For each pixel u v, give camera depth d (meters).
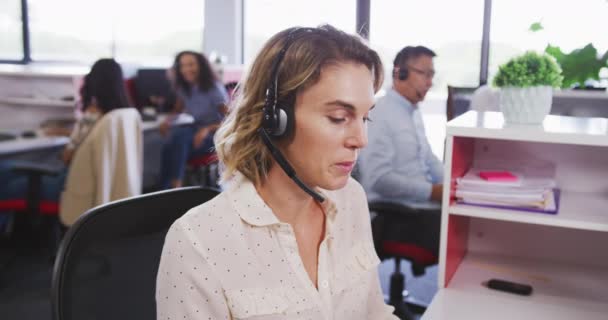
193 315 0.77
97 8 6.59
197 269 0.78
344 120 0.76
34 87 4.09
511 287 1.40
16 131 3.61
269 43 0.79
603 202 1.47
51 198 2.88
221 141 0.83
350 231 0.97
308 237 0.88
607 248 1.57
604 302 1.34
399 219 2.13
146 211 1.09
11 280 2.98
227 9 6.11
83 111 2.93
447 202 1.39
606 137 1.23
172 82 4.41
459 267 1.57
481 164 1.67
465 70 4.89
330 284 0.89
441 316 1.23
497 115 1.63
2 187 2.97
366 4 5.19
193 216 0.81
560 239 1.61
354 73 0.75
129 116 2.86
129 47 6.58
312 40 0.76
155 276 1.07
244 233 0.81
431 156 2.71
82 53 6.77
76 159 2.66
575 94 3.68
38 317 2.59
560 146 1.59
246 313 0.78
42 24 6.75
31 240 3.35
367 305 1.00
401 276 2.54
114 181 2.79
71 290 0.94
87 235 0.99
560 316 1.25
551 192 1.47
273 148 0.78
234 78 4.76
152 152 4.19
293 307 0.80
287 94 0.76
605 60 1.35
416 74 2.43
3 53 6.80
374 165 2.40
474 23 4.80
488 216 1.37
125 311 1.01
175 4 6.31
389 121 2.41
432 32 4.93
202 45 6.31
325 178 0.77
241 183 0.83
